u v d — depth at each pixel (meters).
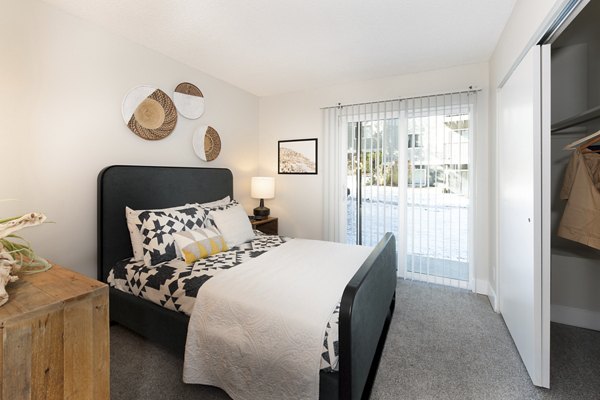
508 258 2.17
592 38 2.21
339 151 3.56
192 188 2.93
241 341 1.43
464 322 2.32
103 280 2.19
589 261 2.21
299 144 3.86
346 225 3.56
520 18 1.79
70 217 2.10
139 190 2.43
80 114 2.12
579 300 2.25
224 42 2.48
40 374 0.70
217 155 3.37
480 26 2.20
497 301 2.48
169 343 1.78
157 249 2.10
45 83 1.93
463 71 2.94
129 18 2.12
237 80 3.44
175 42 2.49
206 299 1.60
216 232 2.46
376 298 1.68
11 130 1.79
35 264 0.96
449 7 1.97
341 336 1.18
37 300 0.73
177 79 2.86
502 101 2.36
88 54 2.15
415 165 3.14
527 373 1.72
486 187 2.85
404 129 3.19
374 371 1.69
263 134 4.13
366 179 3.42
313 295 1.52
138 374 1.71
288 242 2.71
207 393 1.57
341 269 1.92
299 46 2.56
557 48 2.34
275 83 3.55
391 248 2.30
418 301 2.71
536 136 1.59
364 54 2.71
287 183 3.98
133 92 2.46
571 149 2.15
